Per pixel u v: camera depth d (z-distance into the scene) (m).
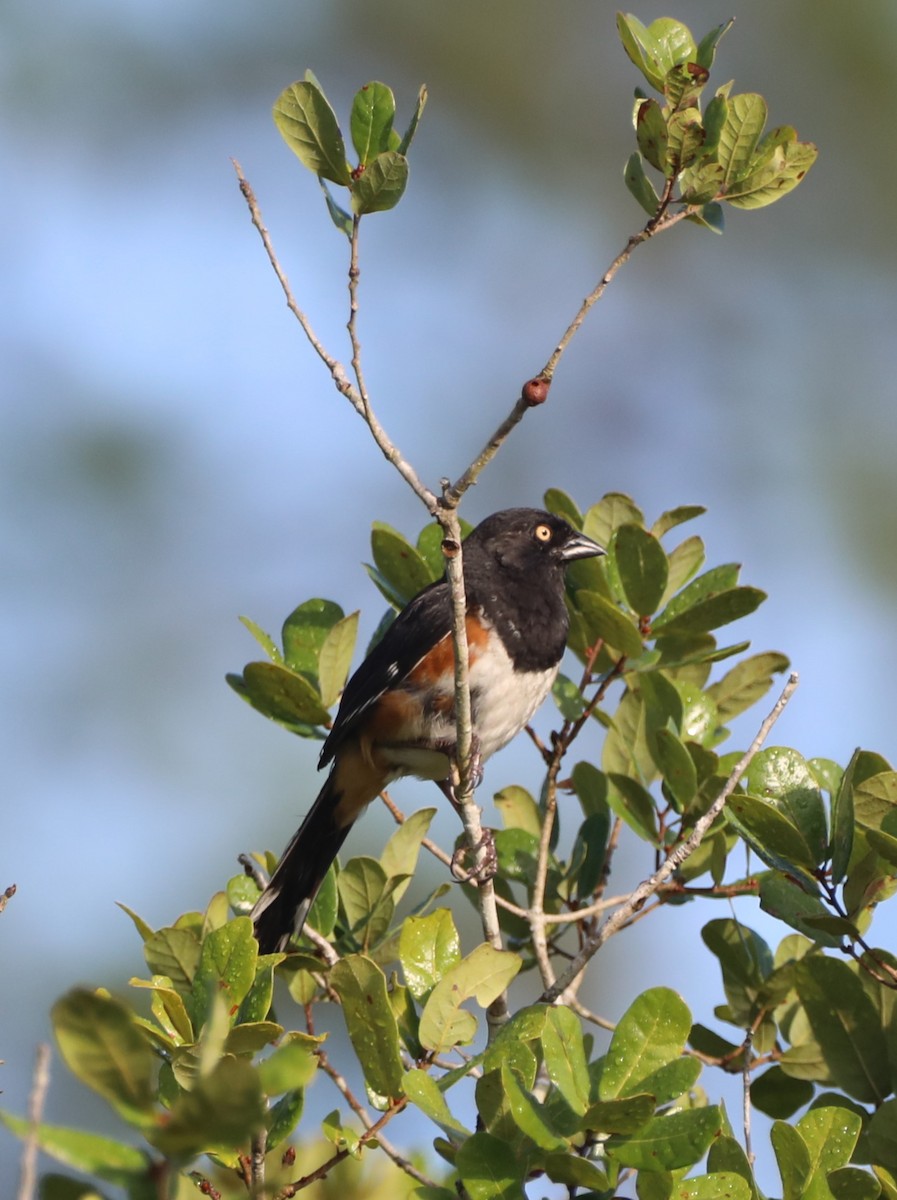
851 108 19.62
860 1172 5.40
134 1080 3.60
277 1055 3.80
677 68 6.59
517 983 12.38
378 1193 7.05
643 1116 5.03
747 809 6.54
